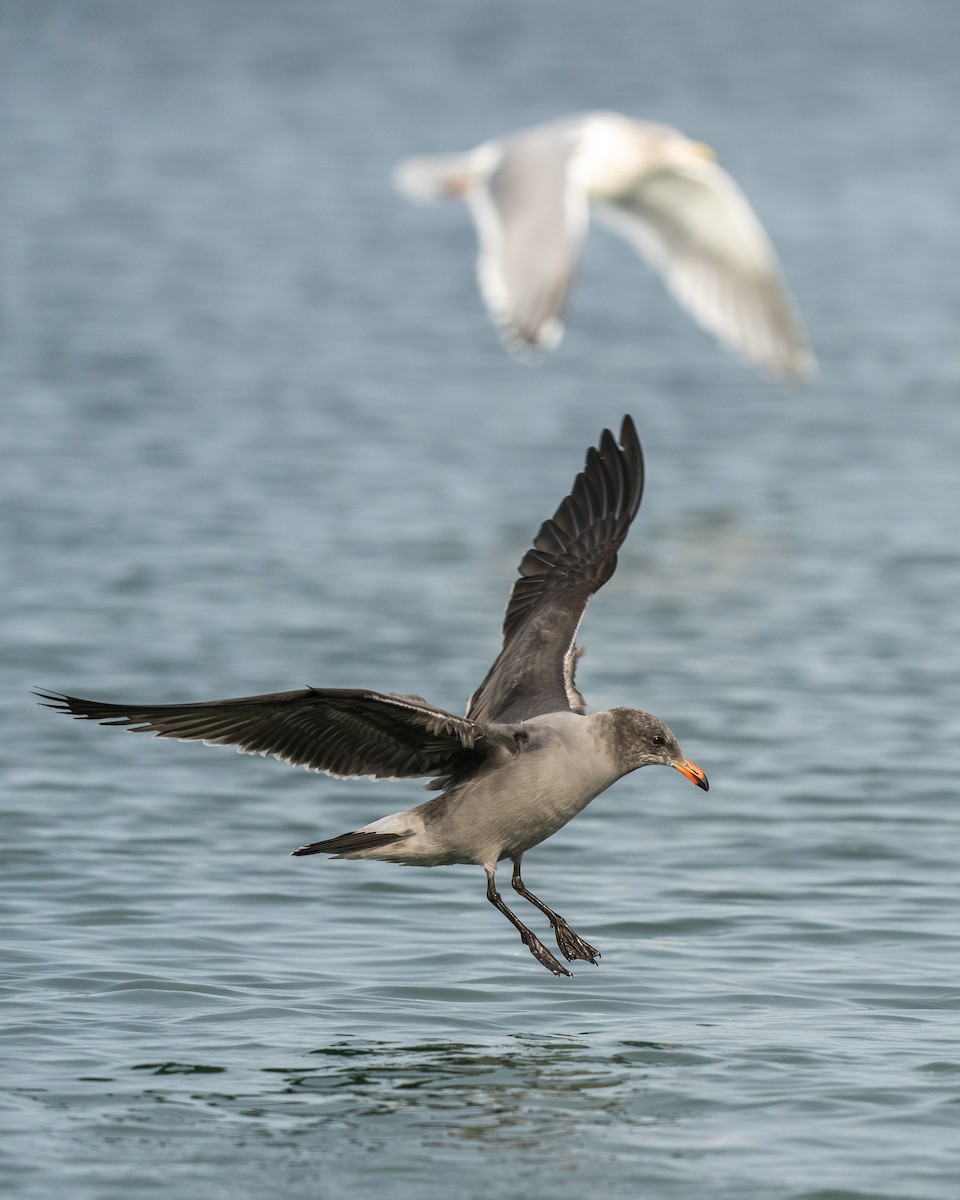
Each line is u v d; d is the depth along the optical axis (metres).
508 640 9.89
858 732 15.63
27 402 31.84
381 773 8.88
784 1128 8.24
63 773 14.23
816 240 53.22
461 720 8.56
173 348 37.59
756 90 90.19
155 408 31.66
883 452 29.52
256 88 90.69
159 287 45.41
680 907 11.58
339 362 36.91
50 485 25.59
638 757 9.16
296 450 28.56
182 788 13.99
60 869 11.96
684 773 9.09
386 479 26.66
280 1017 9.64
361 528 23.50
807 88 91.44
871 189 62.69
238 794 13.88
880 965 10.53
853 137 74.88
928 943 10.90
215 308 42.72
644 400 34.09
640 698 16.62
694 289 16.23
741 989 10.16
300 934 10.97
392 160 70.12
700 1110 8.45
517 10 128.12
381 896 11.75
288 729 8.45
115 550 21.97
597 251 56.44
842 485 27.12
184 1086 8.68
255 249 52.34
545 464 28.00
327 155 71.19
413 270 50.03
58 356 36.25
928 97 89.00
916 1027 9.55
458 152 70.81
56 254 49.66
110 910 11.24
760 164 67.62
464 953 10.74
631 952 10.79
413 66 98.50
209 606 19.42
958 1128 8.23
